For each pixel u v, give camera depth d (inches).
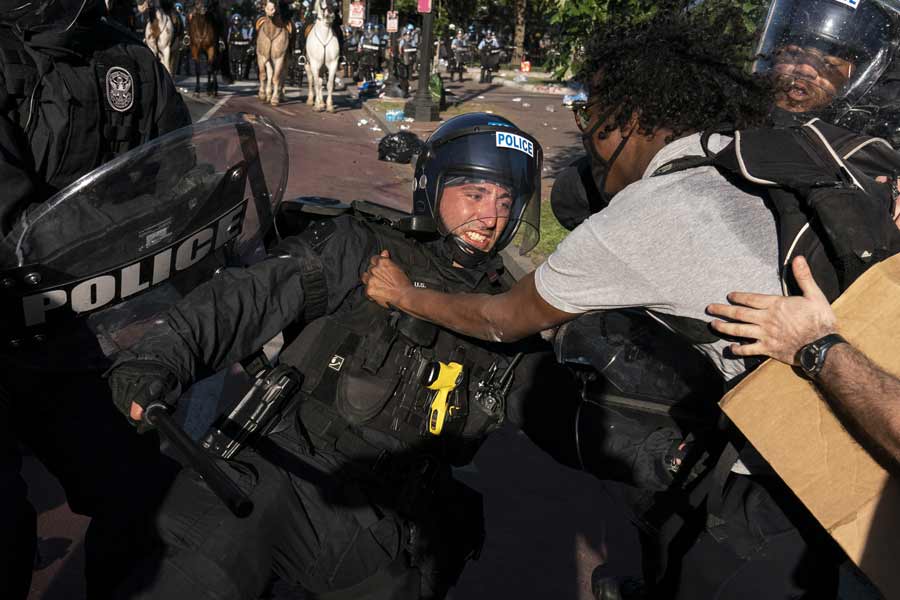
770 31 94.7
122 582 63.6
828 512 55.9
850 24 92.4
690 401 75.4
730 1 67.8
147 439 80.0
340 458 72.0
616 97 65.7
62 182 79.6
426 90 606.9
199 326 65.3
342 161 415.8
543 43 1336.1
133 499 76.1
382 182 375.9
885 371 52.7
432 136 75.6
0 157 71.7
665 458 74.9
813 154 58.5
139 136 85.7
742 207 59.2
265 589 69.0
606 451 77.8
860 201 55.1
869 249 54.2
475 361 75.8
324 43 634.2
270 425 70.5
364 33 912.9
